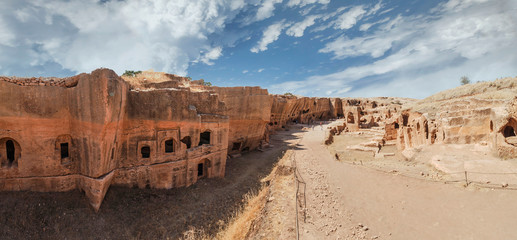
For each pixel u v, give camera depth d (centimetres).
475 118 1956
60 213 1315
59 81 1391
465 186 1330
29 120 1301
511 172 1362
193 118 1873
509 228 945
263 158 2886
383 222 1172
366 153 2952
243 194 1889
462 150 1888
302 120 6569
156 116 1692
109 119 1335
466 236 964
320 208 1361
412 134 2705
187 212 1591
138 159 1662
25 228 1198
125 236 1323
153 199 1634
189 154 1858
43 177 1370
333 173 1975
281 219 1241
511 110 1579
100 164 1377
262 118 3012
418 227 1085
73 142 1444
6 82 1236
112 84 1323
